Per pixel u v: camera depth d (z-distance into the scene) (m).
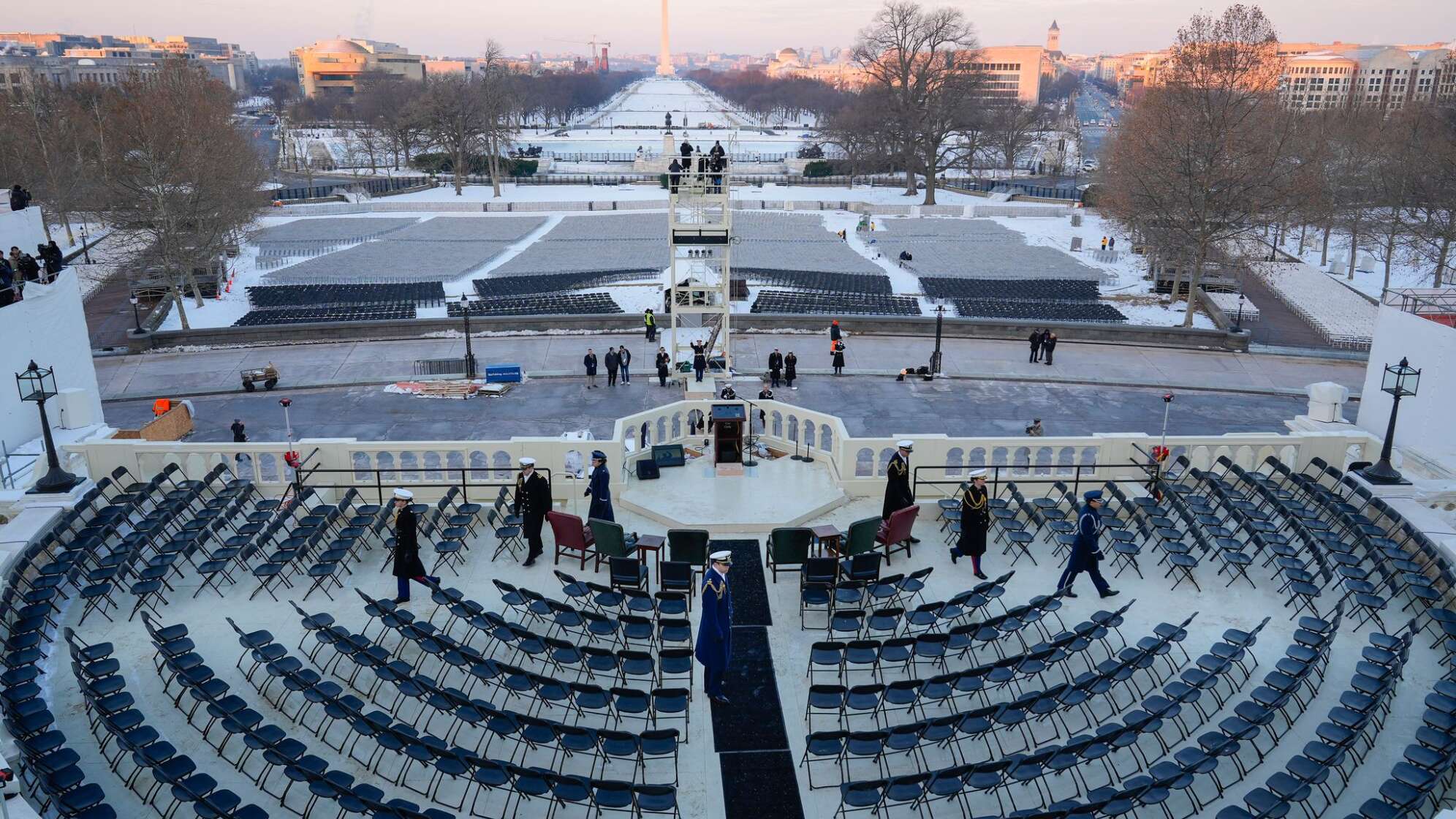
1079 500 22.47
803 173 130.38
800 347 46.12
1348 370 43.38
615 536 17.88
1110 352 45.81
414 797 12.81
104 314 55.12
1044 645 14.96
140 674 15.16
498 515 20.28
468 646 15.80
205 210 51.12
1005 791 13.05
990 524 20.59
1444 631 16.47
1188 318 49.69
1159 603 17.55
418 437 33.81
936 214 93.69
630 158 153.00
